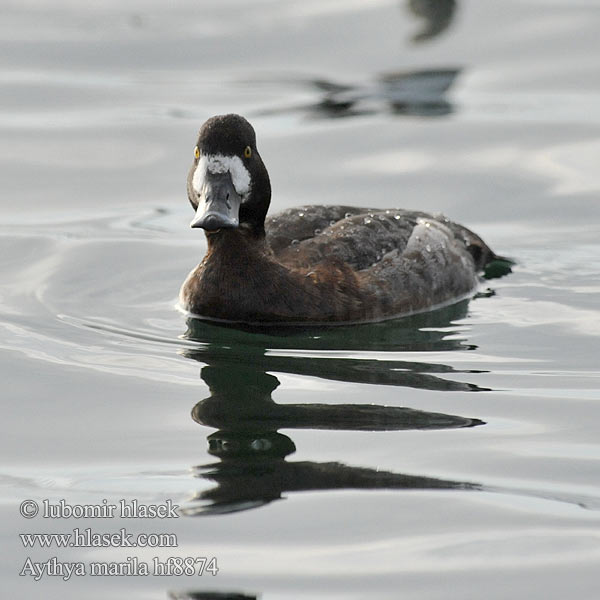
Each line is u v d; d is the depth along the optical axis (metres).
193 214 15.56
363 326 11.71
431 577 7.06
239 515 7.81
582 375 10.36
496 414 9.46
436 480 8.27
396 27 22.69
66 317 11.99
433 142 17.75
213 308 11.78
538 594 6.87
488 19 22.95
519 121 18.42
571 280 13.12
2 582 7.18
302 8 24.08
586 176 16.52
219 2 24.73
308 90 19.94
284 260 11.79
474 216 15.39
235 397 9.87
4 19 23.55
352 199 15.86
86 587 7.10
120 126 18.52
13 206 15.77
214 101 19.52
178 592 7.00
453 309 12.30
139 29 23.05
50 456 8.78
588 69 20.58
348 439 8.97
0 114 19.05
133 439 9.05
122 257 13.88
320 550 7.38
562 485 8.20
